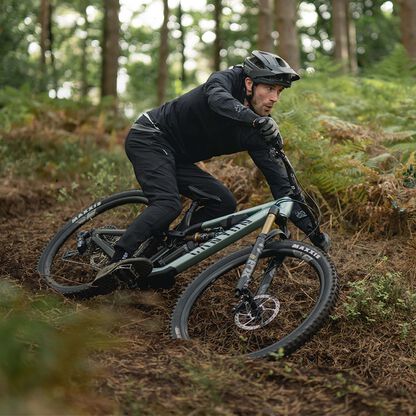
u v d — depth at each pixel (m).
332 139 5.59
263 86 3.67
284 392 2.77
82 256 4.52
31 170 7.13
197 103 3.78
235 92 3.71
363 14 22.83
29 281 4.34
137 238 3.79
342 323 3.75
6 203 6.09
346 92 7.13
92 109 10.19
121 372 2.81
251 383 2.81
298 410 2.62
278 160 3.82
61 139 8.05
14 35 15.45
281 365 3.01
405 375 3.39
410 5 9.17
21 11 15.87
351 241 4.78
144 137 3.94
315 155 5.13
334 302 3.26
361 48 21.61
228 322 3.83
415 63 7.65
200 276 3.61
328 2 22.97
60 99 9.86
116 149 8.18
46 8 16.42
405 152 5.16
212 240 3.78
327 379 2.87
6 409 2.17
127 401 2.54
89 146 8.09
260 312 3.42
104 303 4.05
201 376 2.75
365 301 3.73
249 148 3.83
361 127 5.60
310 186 5.06
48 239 5.18
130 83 25.61
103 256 4.32
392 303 3.94
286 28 8.93
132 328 3.70
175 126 3.90
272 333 3.69
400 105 6.45
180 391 2.68
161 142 3.93
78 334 2.56
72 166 7.22
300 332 3.20
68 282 4.42
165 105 4.00
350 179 4.96
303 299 4.04
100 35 23.97
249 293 3.38
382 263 4.39
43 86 14.57
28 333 2.54
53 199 6.48
